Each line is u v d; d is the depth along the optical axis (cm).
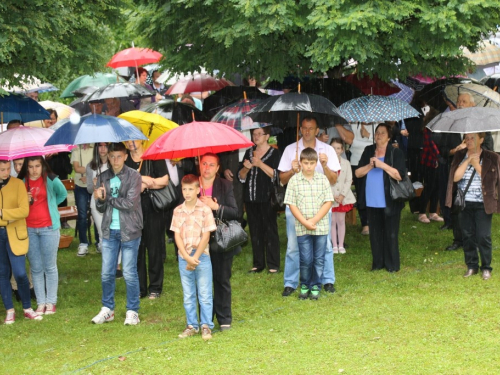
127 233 729
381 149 883
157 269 851
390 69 1002
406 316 701
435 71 1020
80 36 848
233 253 689
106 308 760
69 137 702
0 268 769
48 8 776
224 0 902
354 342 638
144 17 994
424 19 852
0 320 795
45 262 798
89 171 899
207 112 1150
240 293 841
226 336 675
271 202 838
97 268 1018
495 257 938
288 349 629
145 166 820
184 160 905
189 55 1015
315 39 916
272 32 916
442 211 1131
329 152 826
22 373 616
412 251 1010
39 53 760
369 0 868
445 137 1039
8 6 747
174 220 679
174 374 588
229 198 689
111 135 703
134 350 655
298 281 848
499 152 1115
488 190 801
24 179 803
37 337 717
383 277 873
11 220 754
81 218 1084
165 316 773
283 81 1050
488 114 789
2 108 891
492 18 922
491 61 1273
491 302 729
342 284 851
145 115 846
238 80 1327
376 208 896
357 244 1079
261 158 893
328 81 1073
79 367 620
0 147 768
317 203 774
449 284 809
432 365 576
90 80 1352
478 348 610
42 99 1891
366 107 905
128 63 1428
